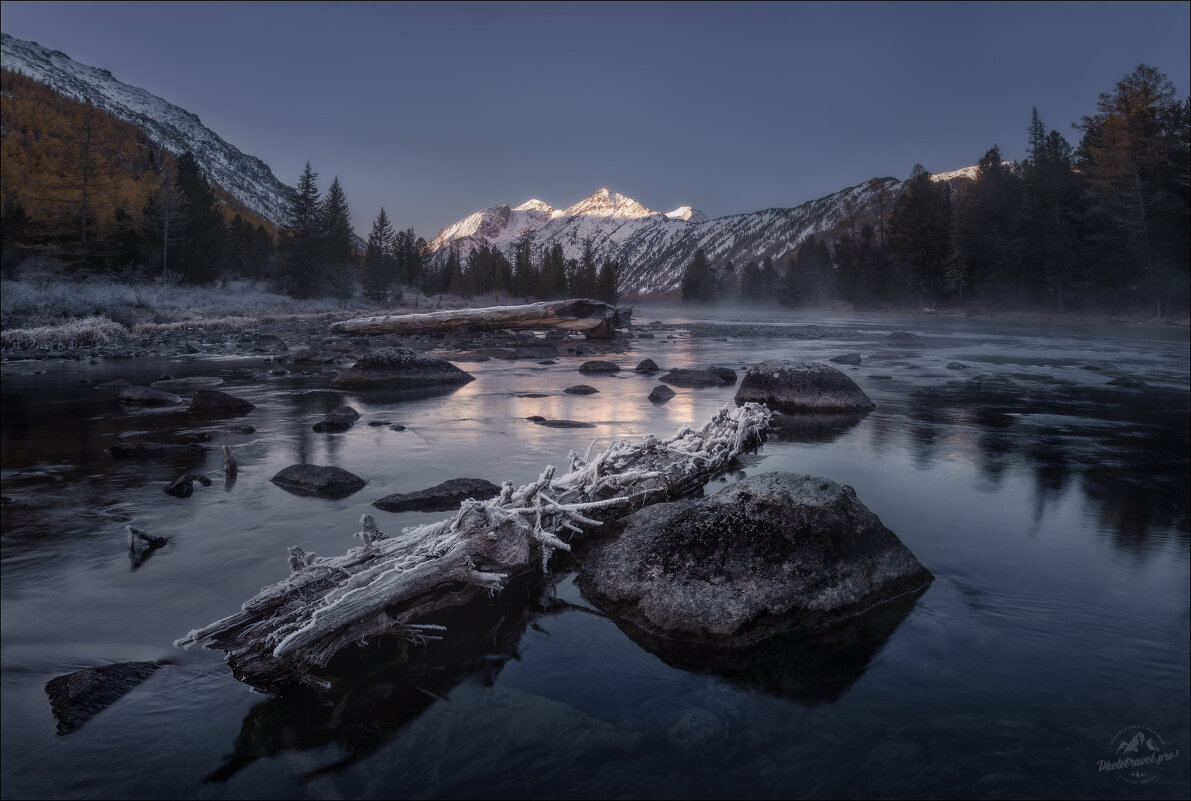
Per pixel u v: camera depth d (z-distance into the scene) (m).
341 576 3.45
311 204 71.88
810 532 3.88
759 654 3.23
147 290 51.53
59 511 5.32
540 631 3.50
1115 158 50.41
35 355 20.17
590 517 5.14
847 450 7.99
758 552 3.78
